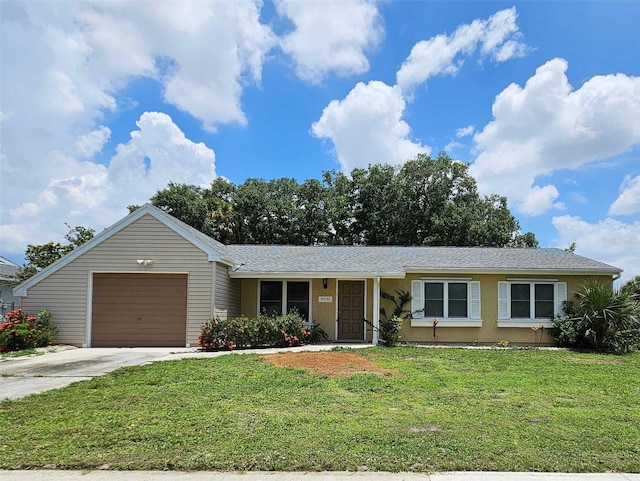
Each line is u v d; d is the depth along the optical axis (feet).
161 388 25.48
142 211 48.11
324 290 54.85
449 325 53.36
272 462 14.19
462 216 107.14
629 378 30.12
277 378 28.58
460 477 13.30
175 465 13.92
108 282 48.06
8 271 86.43
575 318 50.42
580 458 14.80
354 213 119.96
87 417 19.39
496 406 21.98
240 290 56.08
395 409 21.24
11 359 38.04
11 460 14.26
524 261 56.34
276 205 118.11
